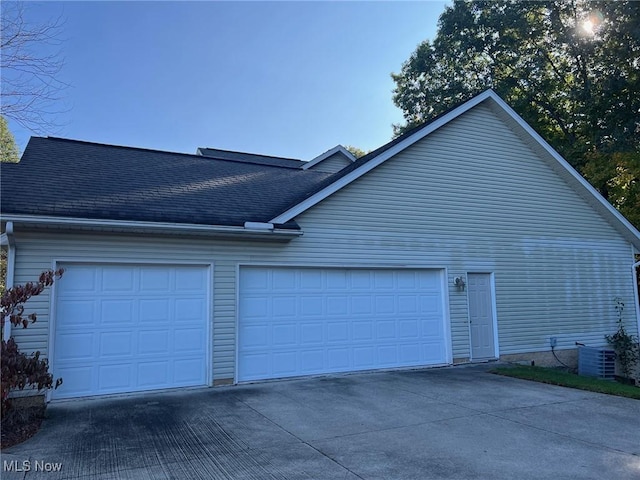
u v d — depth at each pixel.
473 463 4.42
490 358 10.88
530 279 11.67
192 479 4.03
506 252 11.43
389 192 10.06
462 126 11.23
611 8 17.50
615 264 13.09
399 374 9.23
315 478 4.04
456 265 10.70
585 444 5.04
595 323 12.45
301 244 9.02
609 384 8.52
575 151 20.11
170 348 7.77
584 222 12.76
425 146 10.65
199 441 5.04
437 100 25.53
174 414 6.17
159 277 7.84
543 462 4.47
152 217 7.38
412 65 26.86
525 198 11.89
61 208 6.89
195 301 8.05
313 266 9.09
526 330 11.44
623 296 13.05
